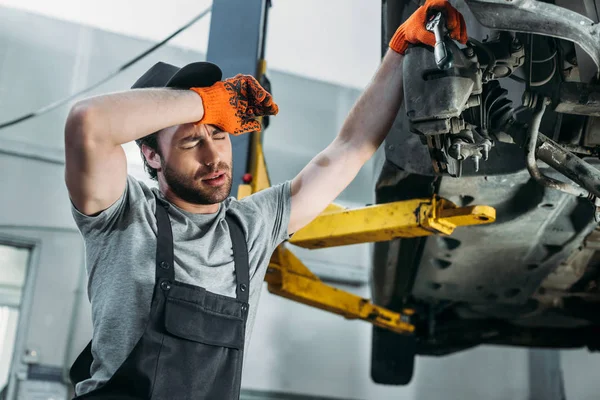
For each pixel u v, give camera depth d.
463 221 2.72
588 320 3.95
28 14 8.20
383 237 3.00
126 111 1.15
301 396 7.87
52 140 7.89
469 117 1.98
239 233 1.36
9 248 7.57
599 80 1.89
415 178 2.74
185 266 1.24
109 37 8.44
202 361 1.18
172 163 1.29
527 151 1.98
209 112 1.23
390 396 8.25
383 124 1.65
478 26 2.16
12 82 7.92
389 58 1.70
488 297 3.65
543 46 1.89
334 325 8.28
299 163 8.73
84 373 1.25
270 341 7.97
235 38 3.45
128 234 1.24
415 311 4.11
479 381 8.60
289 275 3.97
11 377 7.09
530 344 4.33
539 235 2.92
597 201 2.10
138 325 1.18
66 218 7.75
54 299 7.46
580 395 8.24
